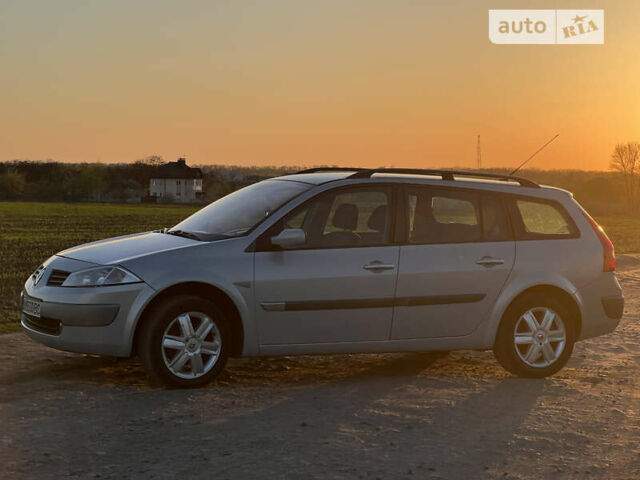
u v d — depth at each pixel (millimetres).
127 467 4941
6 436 5535
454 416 6254
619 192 108000
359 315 7379
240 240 7184
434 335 7629
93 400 6555
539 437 5738
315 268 7246
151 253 7074
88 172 164375
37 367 7871
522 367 7797
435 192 7777
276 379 7570
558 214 8148
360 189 7562
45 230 48531
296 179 8000
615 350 9477
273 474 4836
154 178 176000
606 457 5328
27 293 7391
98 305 6809
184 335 6969
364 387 7242
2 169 166250
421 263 7523
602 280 8109
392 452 5320
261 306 7133
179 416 6105
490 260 7715
